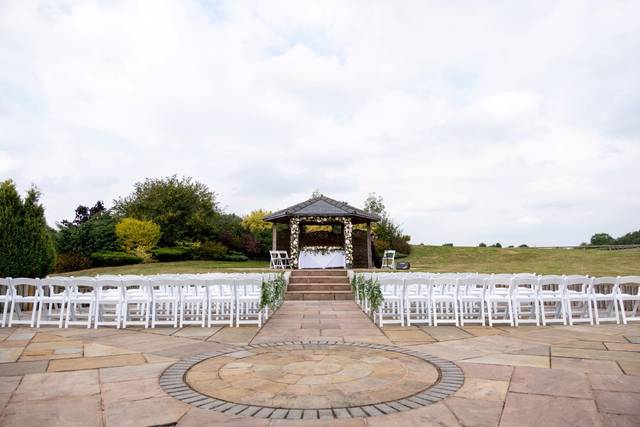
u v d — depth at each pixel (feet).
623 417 11.76
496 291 34.68
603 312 33.58
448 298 28.22
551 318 31.27
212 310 34.76
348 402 13.03
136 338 23.67
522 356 19.07
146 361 18.43
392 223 110.83
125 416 11.97
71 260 74.90
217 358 18.93
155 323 27.61
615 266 70.64
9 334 25.00
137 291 33.78
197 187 107.96
